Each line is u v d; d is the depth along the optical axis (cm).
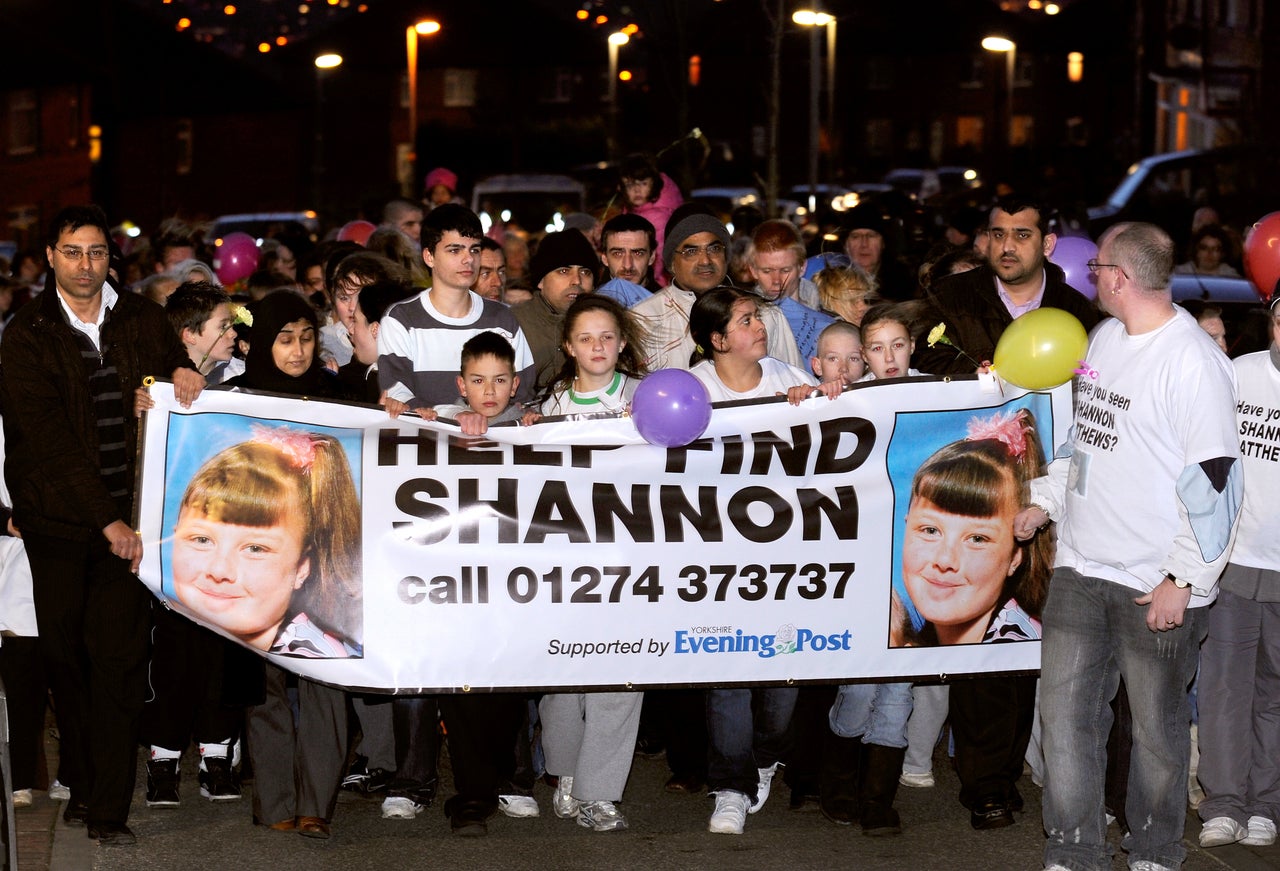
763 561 610
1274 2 2522
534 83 5019
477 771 612
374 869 576
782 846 608
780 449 611
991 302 662
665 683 607
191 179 4794
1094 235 1730
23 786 637
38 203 3697
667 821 638
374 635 595
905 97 5203
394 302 674
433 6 4162
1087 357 557
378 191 4403
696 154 1955
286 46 4150
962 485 615
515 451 604
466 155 4156
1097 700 558
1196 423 522
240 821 631
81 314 593
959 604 617
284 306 620
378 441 598
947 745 756
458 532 599
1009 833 623
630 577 605
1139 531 538
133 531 583
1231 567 609
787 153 4522
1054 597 561
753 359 619
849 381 639
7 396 585
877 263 986
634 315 673
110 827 594
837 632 614
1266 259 736
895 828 618
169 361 608
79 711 604
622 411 609
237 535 589
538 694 623
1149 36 3012
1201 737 619
